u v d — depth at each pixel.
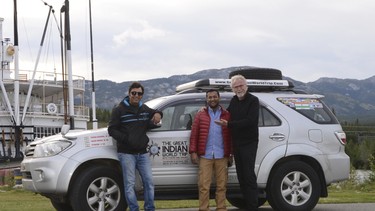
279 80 9.92
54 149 8.46
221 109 8.99
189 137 8.97
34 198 15.51
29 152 8.94
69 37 29.95
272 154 9.31
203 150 8.77
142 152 8.44
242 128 8.84
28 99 30.30
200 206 8.82
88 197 8.45
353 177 21.11
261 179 9.24
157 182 8.80
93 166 8.57
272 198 9.29
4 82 30.91
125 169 8.36
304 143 9.53
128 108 8.40
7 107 30.92
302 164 9.39
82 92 34.19
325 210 10.11
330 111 9.98
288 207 9.28
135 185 8.76
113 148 8.67
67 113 31.12
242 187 9.05
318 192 9.44
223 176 8.95
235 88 8.88
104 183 8.54
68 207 9.49
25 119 30.62
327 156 9.61
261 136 9.34
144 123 8.45
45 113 31.12
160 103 9.16
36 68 30.81
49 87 32.09
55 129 31.48
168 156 8.87
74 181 8.45
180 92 9.85
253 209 8.92
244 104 8.88
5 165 28.59
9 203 13.09
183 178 8.89
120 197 8.63
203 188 8.77
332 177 9.65
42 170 8.38
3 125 30.25
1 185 25.11
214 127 8.88
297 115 9.65
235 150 8.97
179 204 12.25
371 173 21.61
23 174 8.98
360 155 58.62
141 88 8.41
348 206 10.84
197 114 8.91
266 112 9.55
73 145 8.53
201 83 9.46
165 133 8.91
